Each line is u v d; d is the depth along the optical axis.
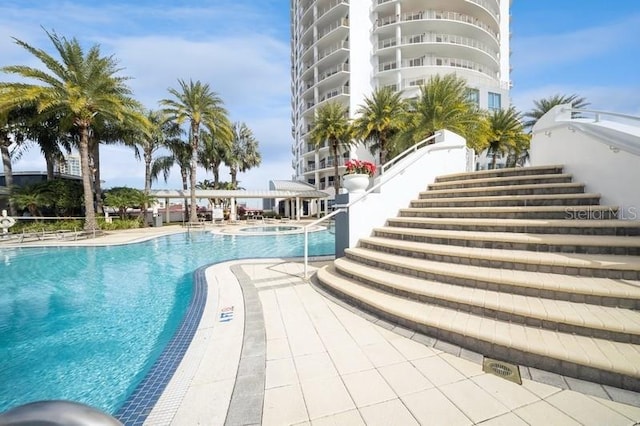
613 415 1.77
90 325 4.01
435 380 2.19
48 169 16.38
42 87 11.55
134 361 3.10
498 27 32.22
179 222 24.81
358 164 5.86
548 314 2.48
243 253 9.78
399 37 27.09
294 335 3.01
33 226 12.91
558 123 5.21
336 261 5.12
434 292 3.22
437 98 14.27
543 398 1.94
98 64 12.38
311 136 24.34
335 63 31.52
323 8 32.19
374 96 19.78
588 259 3.00
